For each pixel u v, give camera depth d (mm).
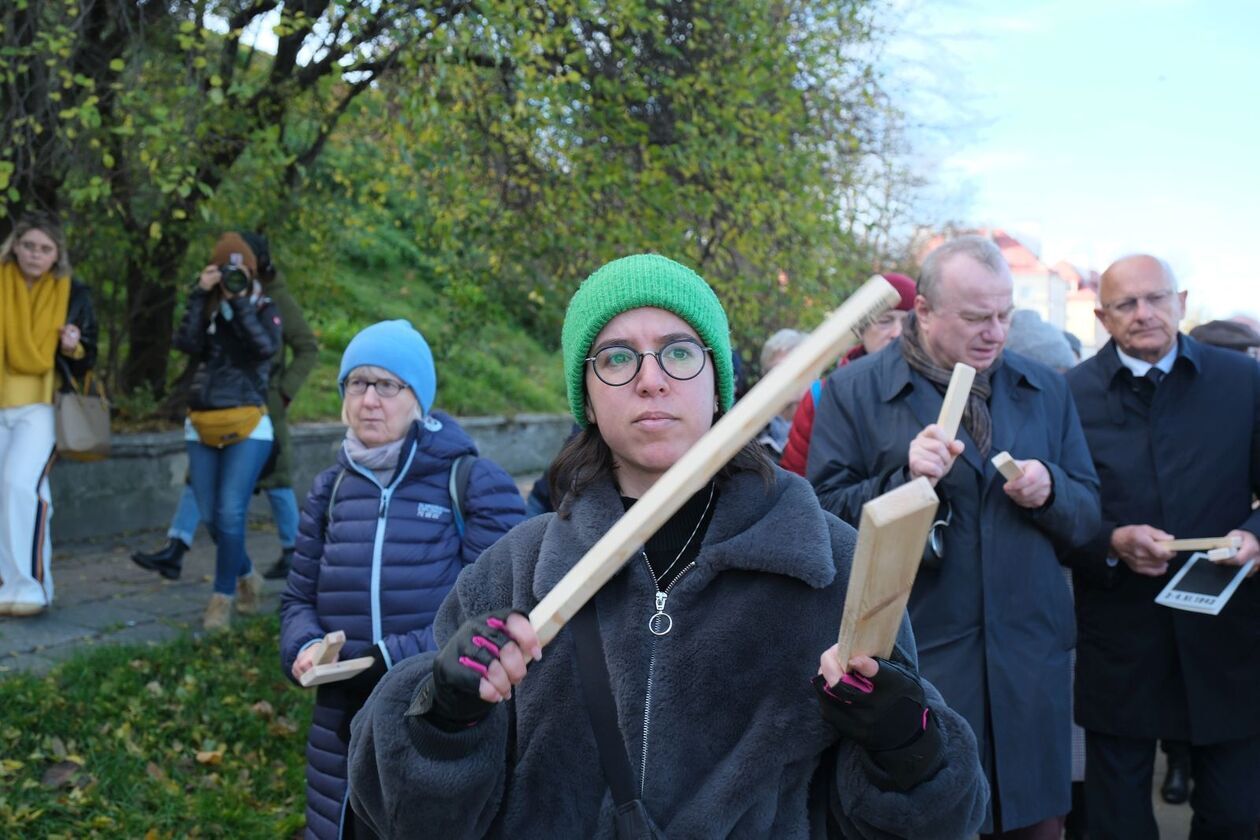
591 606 1516
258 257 5688
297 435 8953
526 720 1491
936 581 2873
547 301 7578
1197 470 3369
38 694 4152
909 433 2965
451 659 1275
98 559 6699
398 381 2943
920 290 3020
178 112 5844
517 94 5984
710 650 1459
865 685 1278
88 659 4574
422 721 1357
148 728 4203
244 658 5012
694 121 6609
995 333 2914
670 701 1452
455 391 11938
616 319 1534
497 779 1437
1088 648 3459
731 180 6871
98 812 3639
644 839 1381
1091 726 3436
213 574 6477
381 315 12641
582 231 6910
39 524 5246
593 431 1632
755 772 1406
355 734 1502
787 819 1429
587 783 1464
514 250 7219
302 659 2709
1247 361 3471
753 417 1156
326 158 7723
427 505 2920
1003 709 2803
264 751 4383
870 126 8172
